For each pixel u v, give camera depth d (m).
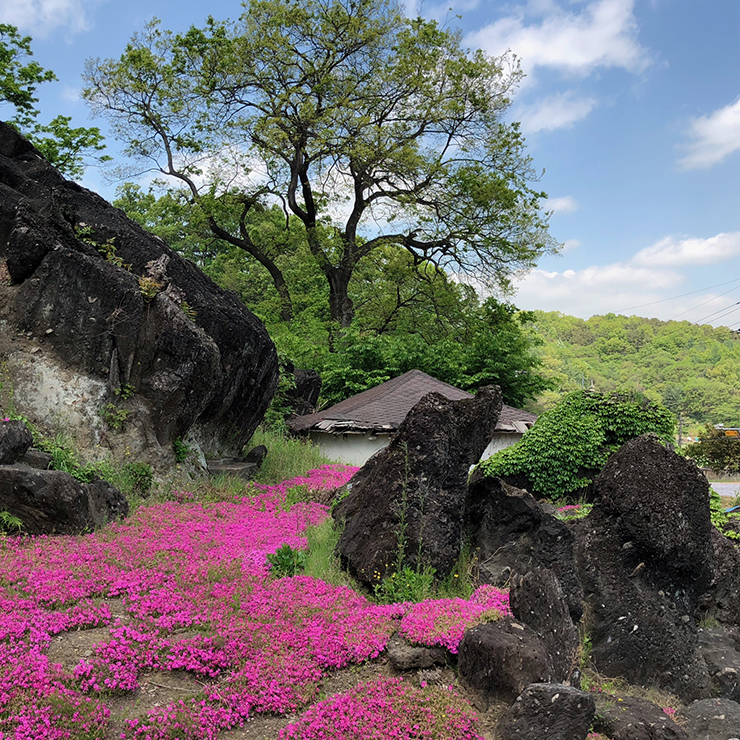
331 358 30.30
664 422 12.65
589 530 7.80
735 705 6.13
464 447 8.02
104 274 10.20
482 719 5.08
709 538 7.66
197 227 34.28
